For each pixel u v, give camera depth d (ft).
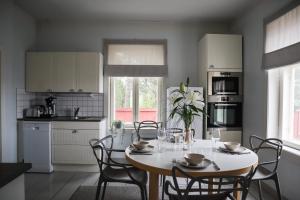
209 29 14.08
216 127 12.10
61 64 12.71
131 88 14.37
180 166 5.65
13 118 11.56
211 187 6.80
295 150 8.57
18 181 3.65
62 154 11.93
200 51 13.53
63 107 14.07
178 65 14.11
